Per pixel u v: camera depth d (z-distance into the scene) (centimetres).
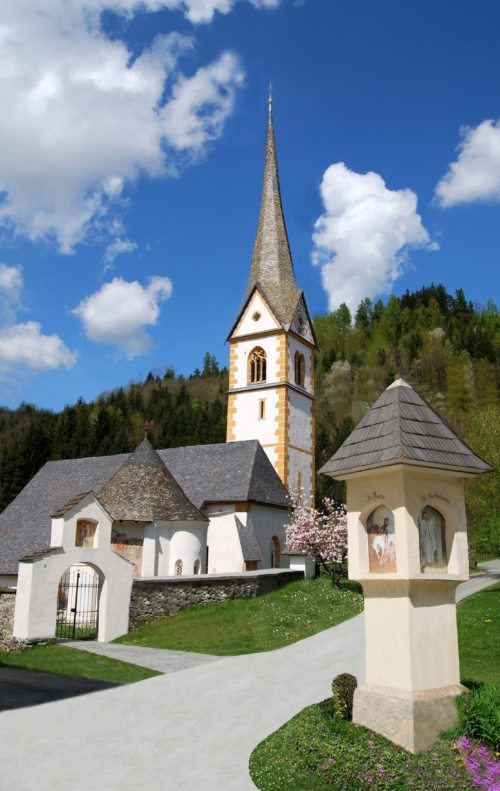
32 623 2236
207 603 2761
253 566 3444
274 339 4475
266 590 2966
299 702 1386
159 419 11319
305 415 4581
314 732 1038
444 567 1077
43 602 2280
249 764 1026
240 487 3672
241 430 4438
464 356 10719
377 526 1097
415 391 1184
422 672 1009
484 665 1563
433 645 1033
